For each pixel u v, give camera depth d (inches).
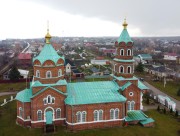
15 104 3179.1
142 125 2477.9
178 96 3895.2
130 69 2620.6
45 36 2348.7
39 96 2266.2
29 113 2356.1
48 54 2327.8
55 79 2338.8
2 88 4180.6
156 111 3078.2
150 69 6190.9
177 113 2896.2
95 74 5654.5
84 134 2250.2
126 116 2506.2
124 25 2610.7
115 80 2682.1
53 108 2331.4
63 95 2332.7
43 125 2332.7
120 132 2311.8
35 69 2346.2
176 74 5413.4
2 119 2608.3
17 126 2390.5
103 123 2394.2
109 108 2386.8
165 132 2375.7
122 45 2586.1
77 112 2300.7
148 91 4003.4
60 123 2383.1
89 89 2480.3
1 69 6254.9
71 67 5649.6
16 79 4648.1
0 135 2223.2
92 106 2332.7
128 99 2566.4
